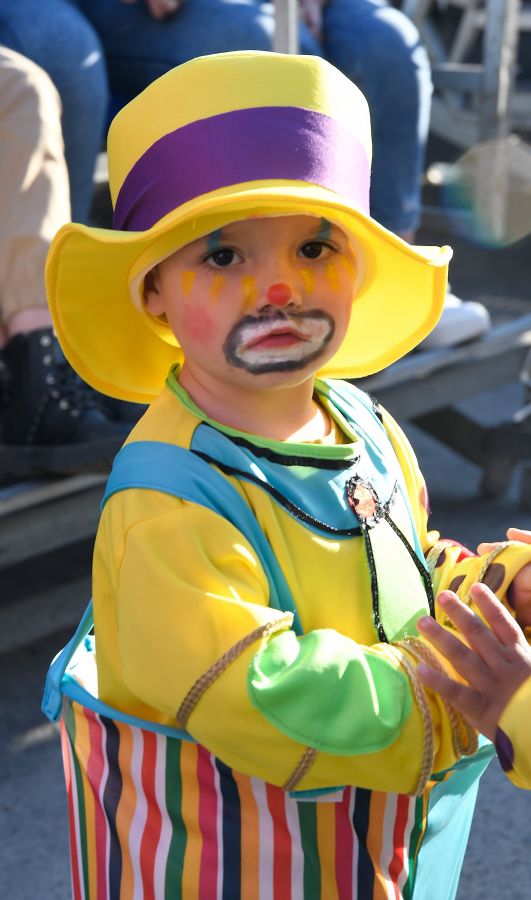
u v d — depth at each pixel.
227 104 1.44
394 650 1.45
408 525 1.63
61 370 3.12
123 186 1.53
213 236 1.45
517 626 1.41
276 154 1.44
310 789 1.41
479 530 4.37
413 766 1.40
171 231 1.46
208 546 1.41
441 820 1.58
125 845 1.51
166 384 1.60
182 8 3.97
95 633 1.55
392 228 4.34
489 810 2.90
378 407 1.78
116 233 1.44
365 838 1.49
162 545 1.40
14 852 2.70
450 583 1.69
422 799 1.54
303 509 1.50
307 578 1.48
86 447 3.11
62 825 2.80
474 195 4.25
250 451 1.50
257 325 1.46
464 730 1.45
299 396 1.60
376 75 4.21
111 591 1.52
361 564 1.53
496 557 1.67
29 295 3.07
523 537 1.73
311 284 1.48
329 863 1.48
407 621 1.54
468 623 1.40
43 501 3.25
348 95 1.53
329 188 1.46
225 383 1.55
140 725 1.47
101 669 1.55
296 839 1.46
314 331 1.48
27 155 3.08
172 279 1.50
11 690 3.35
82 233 1.47
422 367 4.18
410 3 7.31
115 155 1.55
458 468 5.05
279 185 1.43
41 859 2.68
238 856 1.46
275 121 1.44
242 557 1.42
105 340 1.67
